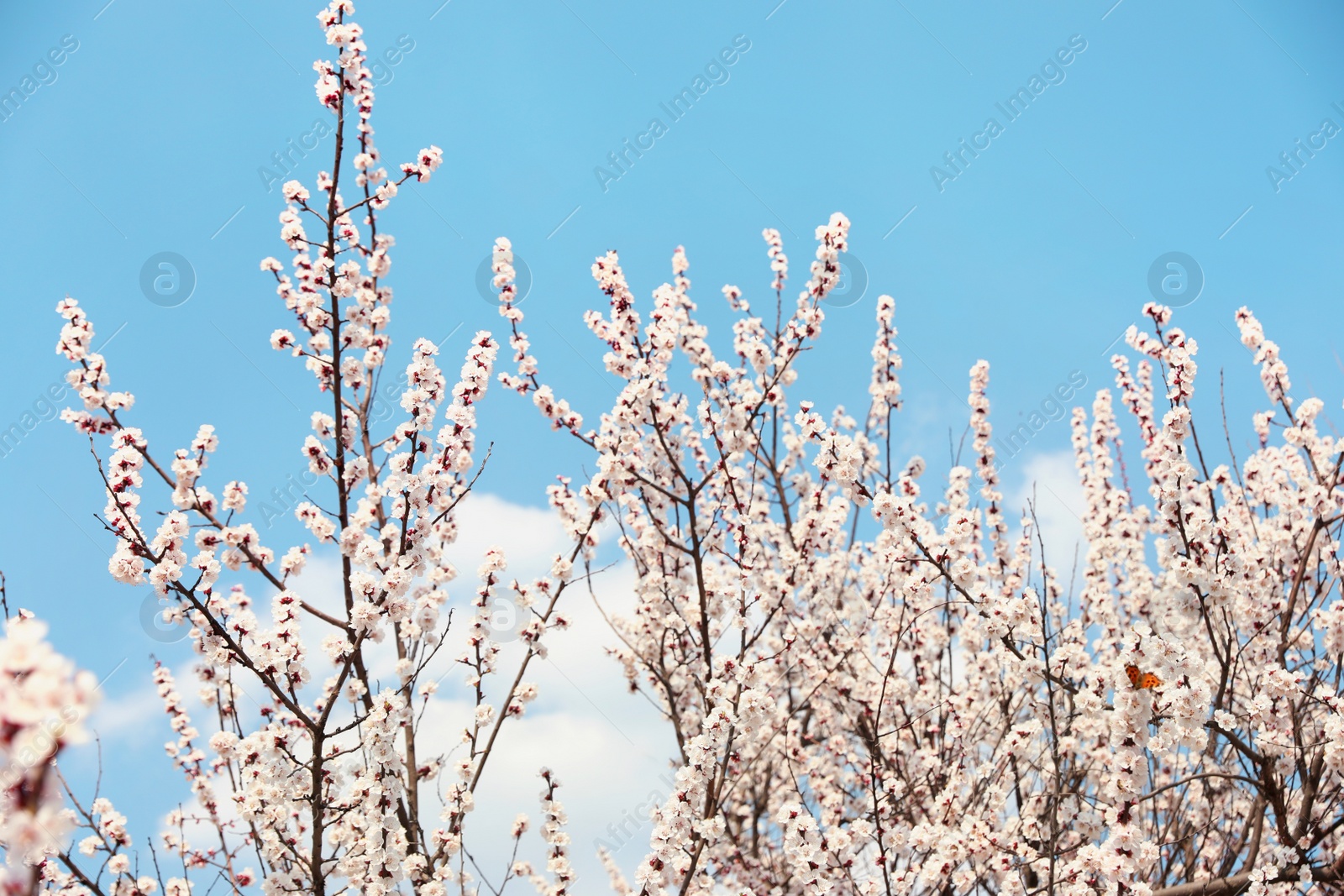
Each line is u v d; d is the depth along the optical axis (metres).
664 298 6.22
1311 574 6.66
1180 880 6.31
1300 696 5.67
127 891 5.07
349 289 5.22
